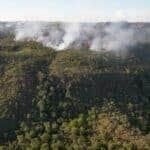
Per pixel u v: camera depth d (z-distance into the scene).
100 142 159.25
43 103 176.75
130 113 177.00
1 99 175.38
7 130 166.00
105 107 176.75
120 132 164.00
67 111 175.50
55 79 188.50
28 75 189.00
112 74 195.38
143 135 165.00
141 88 198.00
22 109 173.75
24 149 159.12
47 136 163.50
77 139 161.50
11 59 199.38
